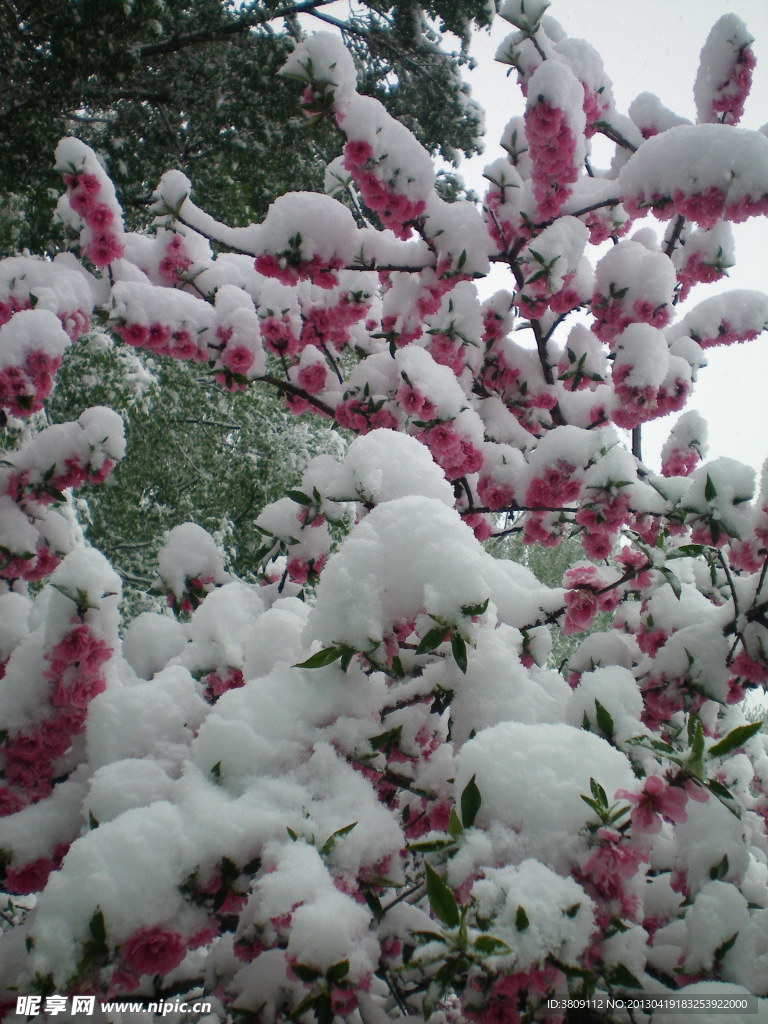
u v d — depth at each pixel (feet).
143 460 8.77
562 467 3.43
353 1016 2.30
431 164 3.48
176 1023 2.59
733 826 2.20
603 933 1.91
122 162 8.55
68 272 3.62
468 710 2.35
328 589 2.19
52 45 7.42
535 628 3.06
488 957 1.77
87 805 2.17
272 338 4.14
